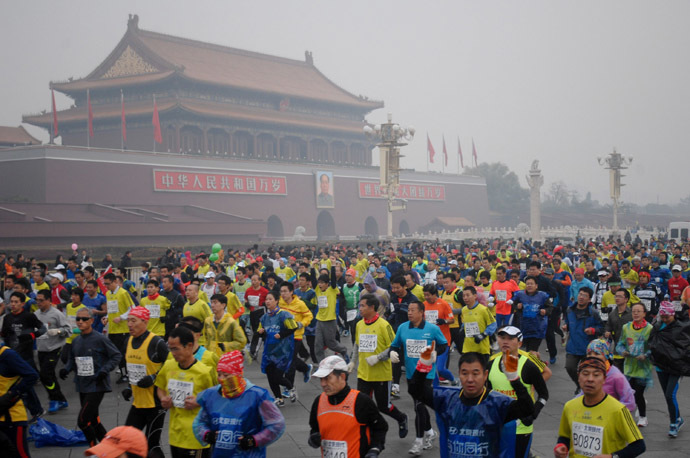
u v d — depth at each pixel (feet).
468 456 19.83
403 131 138.41
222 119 265.95
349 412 21.11
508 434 22.91
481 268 75.00
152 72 262.06
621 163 206.28
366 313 33.22
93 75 282.15
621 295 39.47
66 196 197.16
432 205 321.32
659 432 35.53
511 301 48.88
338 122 315.99
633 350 35.81
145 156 215.31
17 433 27.25
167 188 219.82
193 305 40.52
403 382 47.39
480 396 20.06
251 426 21.61
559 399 42.73
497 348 54.03
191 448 24.31
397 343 33.09
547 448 32.60
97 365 30.60
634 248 100.32
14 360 26.89
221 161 236.43
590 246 106.01
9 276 53.36
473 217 344.28
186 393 24.30
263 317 39.99
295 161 296.71
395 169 139.85
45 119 258.57
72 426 36.86
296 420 37.55
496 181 463.42
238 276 61.67
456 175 336.90
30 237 167.63
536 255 74.90
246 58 320.70
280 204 256.93
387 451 32.22
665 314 33.96
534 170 211.82
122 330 46.78
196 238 208.74
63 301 55.72
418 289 48.55
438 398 20.49
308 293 50.85
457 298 46.88
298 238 243.19
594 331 39.19
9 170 201.87
